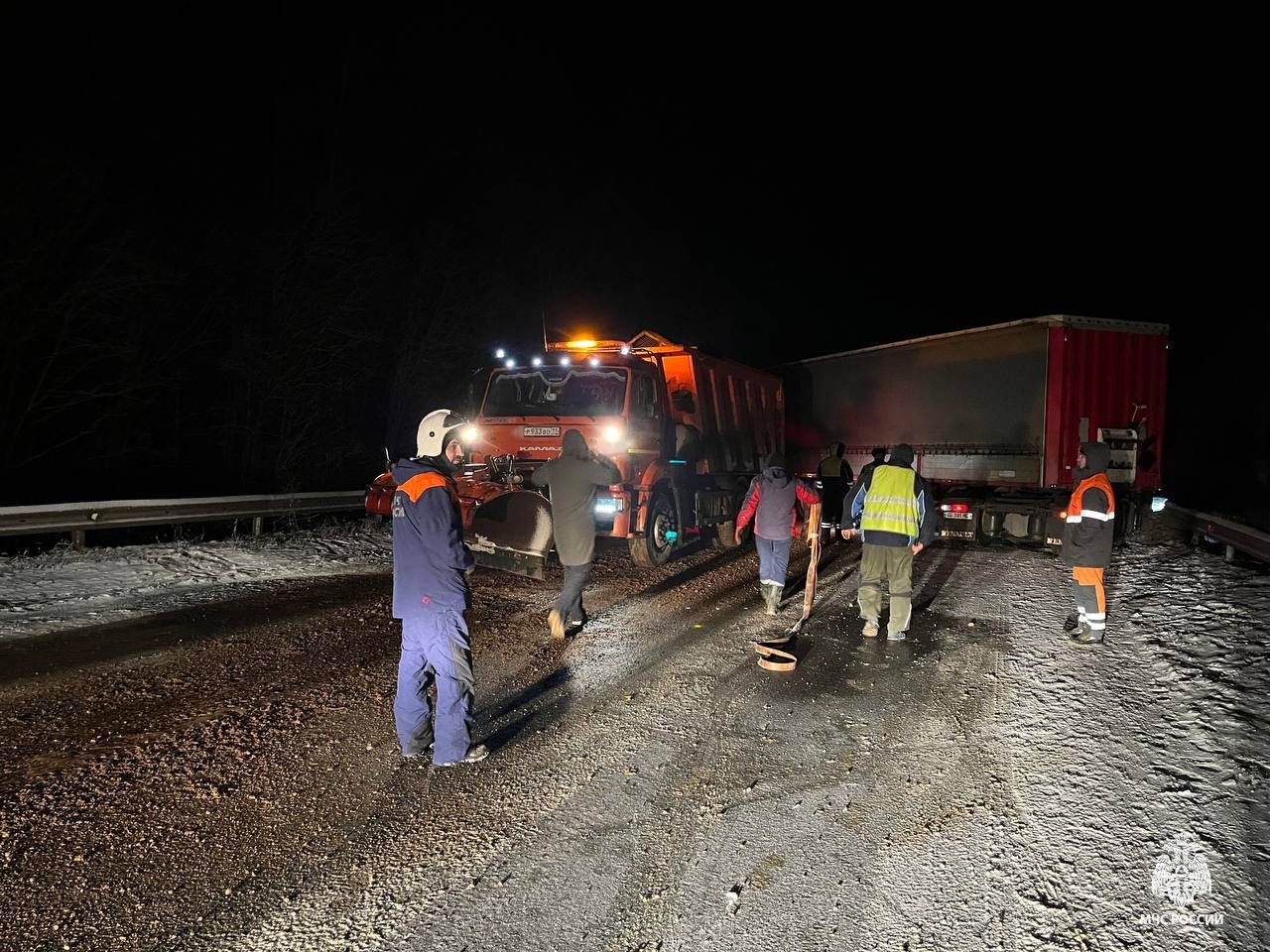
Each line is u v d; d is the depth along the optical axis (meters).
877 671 6.52
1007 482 12.95
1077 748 4.96
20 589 8.62
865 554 7.48
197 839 4.09
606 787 4.67
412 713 4.96
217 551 10.98
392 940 3.39
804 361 17.69
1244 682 5.70
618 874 3.85
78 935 3.39
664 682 6.33
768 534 8.35
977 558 11.67
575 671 6.59
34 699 5.76
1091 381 12.42
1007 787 4.55
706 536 14.30
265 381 20.12
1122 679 6.05
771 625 8.02
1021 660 6.64
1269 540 9.02
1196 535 12.30
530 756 5.07
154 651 6.87
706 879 3.81
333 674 6.40
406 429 23.94
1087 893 3.61
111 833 4.12
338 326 20.62
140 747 5.07
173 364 18.80
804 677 6.41
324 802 4.47
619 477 7.46
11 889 3.67
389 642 7.25
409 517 4.76
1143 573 9.62
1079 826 4.13
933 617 8.22
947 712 5.64
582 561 7.32
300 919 3.52
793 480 8.38
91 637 7.19
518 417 10.97
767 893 3.70
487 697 6.03
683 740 5.28
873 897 3.65
